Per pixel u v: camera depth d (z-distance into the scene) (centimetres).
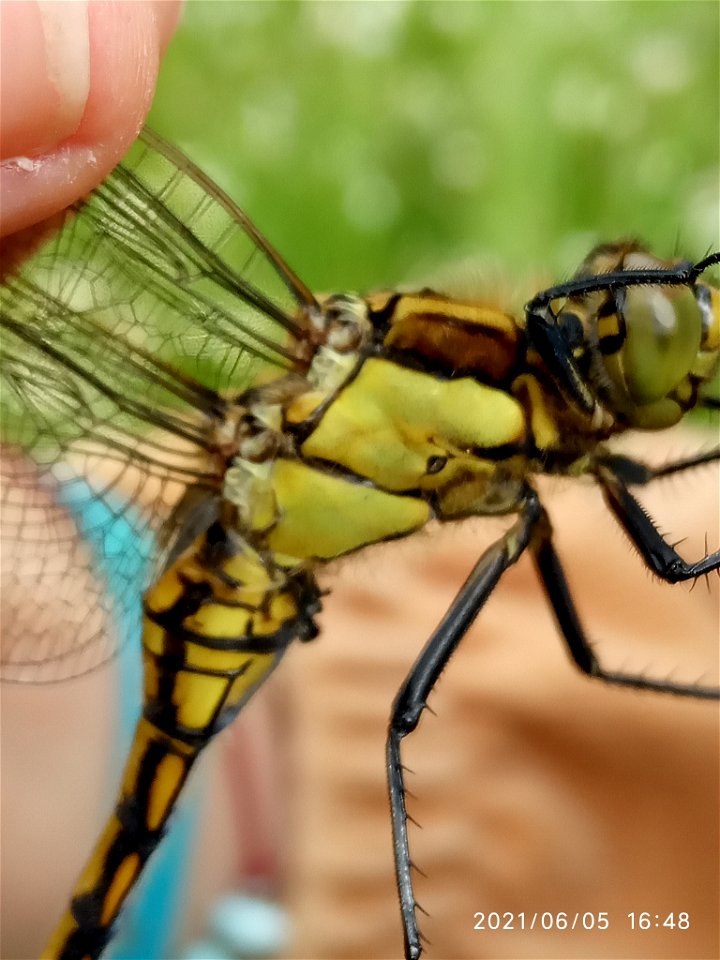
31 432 8
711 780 10
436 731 10
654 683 8
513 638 10
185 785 8
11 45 7
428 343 8
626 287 7
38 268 8
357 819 10
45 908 10
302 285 8
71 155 7
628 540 8
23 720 10
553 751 10
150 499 8
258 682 8
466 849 10
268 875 10
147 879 10
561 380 7
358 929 10
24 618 8
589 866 10
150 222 8
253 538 8
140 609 8
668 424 8
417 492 8
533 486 8
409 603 11
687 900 10
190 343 8
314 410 8
